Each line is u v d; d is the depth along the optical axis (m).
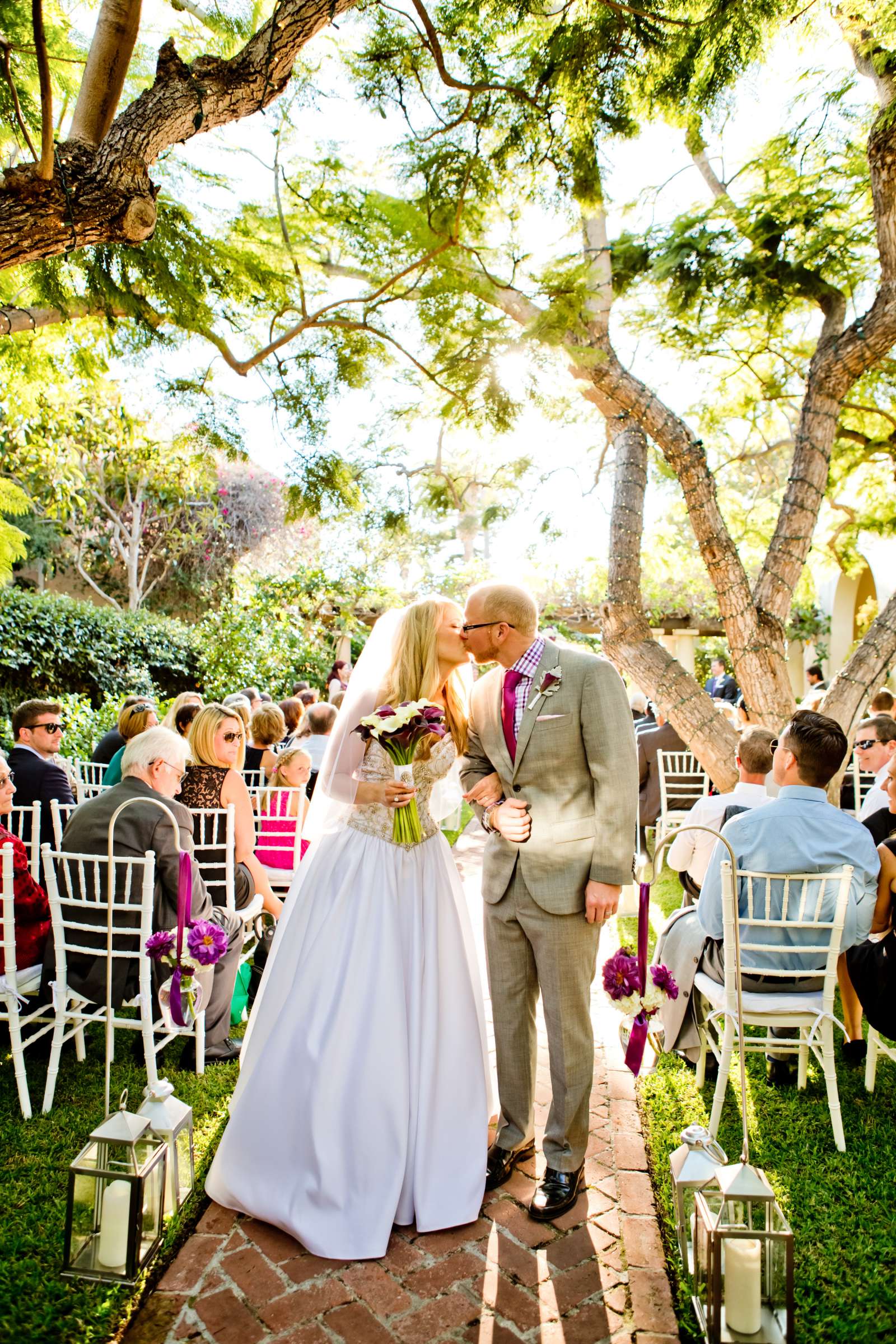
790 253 5.75
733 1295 1.94
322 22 2.50
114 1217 2.18
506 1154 2.77
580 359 4.06
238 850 3.88
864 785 6.34
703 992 3.17
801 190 5.51
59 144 2.42
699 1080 3.32
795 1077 3.39
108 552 18.42
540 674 2.62
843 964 3.53
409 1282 2.24
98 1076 3.36
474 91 3.42
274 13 2.51
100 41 2.68
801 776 3.10
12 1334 2.02
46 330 4.19
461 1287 2.23
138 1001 3.18
